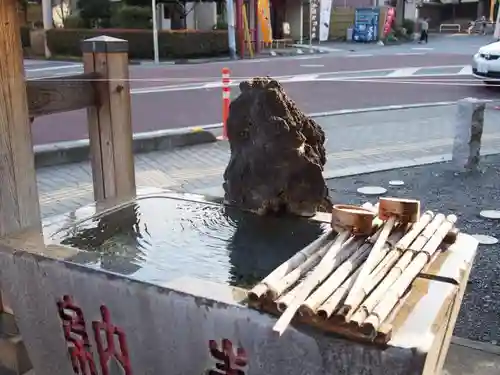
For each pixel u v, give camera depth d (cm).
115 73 325
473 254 224
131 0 2236
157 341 201
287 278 184
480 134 639
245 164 267
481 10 4316
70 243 252
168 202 303
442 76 1380
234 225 267
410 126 877
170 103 1074
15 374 275
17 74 261
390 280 181
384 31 3016
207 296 185
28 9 2439
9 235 253
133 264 215
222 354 187
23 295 235
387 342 158
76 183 579
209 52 2102
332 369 167
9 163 263
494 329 326
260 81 255
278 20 2866
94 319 215
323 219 261
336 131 842
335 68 1591
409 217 223
